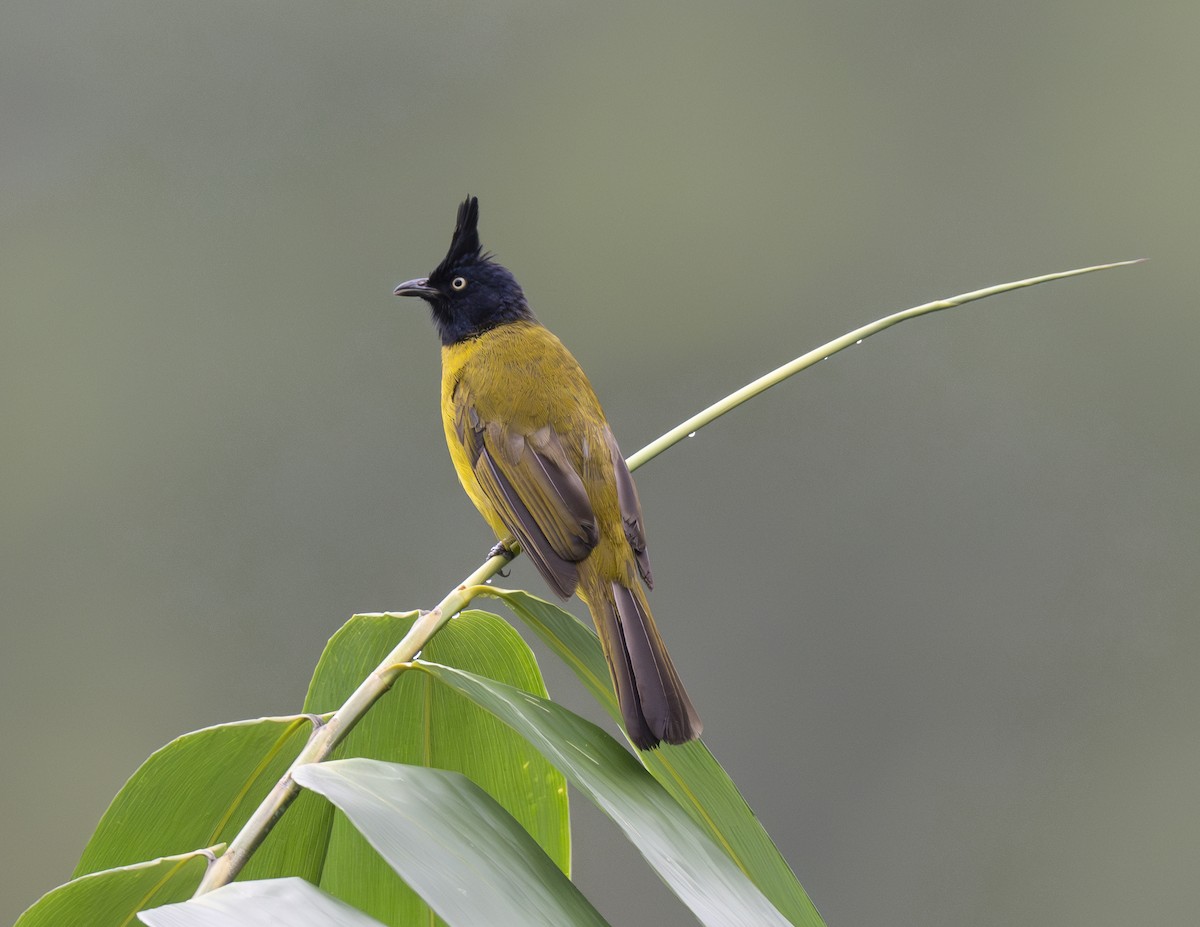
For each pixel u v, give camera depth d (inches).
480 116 697.0
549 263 700.7
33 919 114.9
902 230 688.4
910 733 531.5
